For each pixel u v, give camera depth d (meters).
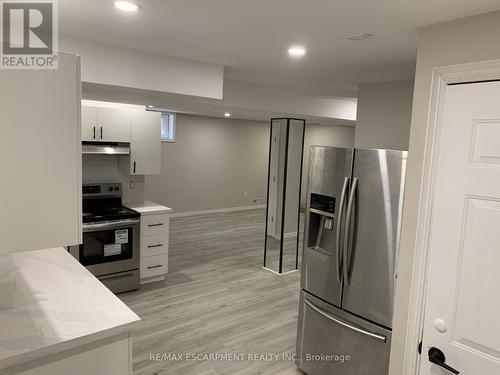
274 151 4.99
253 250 5.92
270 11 1.77
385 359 2.24
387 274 2.19
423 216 1.81
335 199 2.47
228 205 9.07
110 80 2.64
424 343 1.85
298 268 5.14
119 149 4.22
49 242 1.39
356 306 2.38
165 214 4.36
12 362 1.30
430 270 1.81
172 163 7.91
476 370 1.66
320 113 5.46
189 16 1.91
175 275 4.71
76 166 1.42
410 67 2.88
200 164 8.38
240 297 4.14
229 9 1.77
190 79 3.01
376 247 2.24
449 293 1.74
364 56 2.59
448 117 1.71
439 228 1.76
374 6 1.62
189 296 4.11
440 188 1.75
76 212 1.44
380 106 3.58
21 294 1.78
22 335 1.43
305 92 4.69
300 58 2.76
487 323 1.62
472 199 1.64
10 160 1.28
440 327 1.78
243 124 9.05
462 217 1.67
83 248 3.76
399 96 3.41
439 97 1.74
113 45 2.62
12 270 2.06
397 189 2.11
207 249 5.88
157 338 3.22
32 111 1.30
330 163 2.50
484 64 1.58
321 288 2.62
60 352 1.42
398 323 1.98
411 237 1.88
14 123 1.28
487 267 1.60
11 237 1.31
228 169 8.93
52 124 1.35
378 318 2.26
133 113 4.27
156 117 4.45
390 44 2.25
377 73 3.16
